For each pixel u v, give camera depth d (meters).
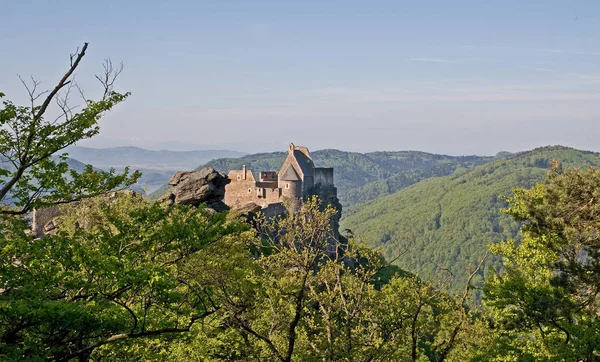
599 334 20.84
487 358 22.98
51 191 18.23
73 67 17.39
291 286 22.06
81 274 16.00
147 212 18.78
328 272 23.41
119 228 18.08
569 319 22.98
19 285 15.37
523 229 27.12
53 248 15.52
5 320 14.37
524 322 23.91
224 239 20.67
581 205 25.03
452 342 25.12
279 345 22.66
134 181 19.61
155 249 17.89
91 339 17.27
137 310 17.42
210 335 21.69
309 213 23.39
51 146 16.97
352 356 21.73
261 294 20.28
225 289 19.42
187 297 19.31
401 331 23.52
